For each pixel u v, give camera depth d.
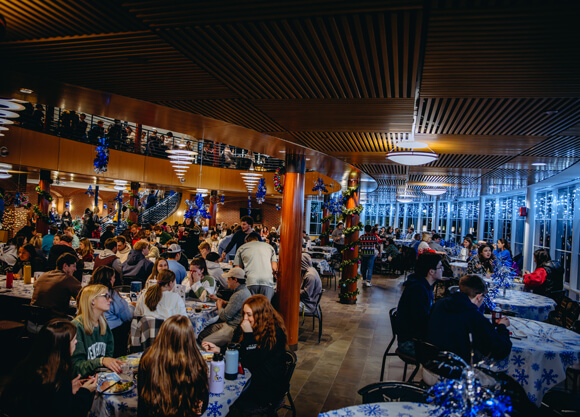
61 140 12.80
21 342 5.53
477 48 2.78
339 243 15.83
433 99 3.97
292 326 6.65
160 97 4.32
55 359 2.41
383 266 17.02
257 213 25.77
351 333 7.85
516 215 15.79
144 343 4.26
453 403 1.92
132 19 2.75
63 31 2.99
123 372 3.15
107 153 9.35
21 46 3.25
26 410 2.33
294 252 6.68
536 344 4.03
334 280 14.57
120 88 4.11
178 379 2.48
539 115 4.32
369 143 6.21
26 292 5.72
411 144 5.98
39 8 2.67
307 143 6.24
